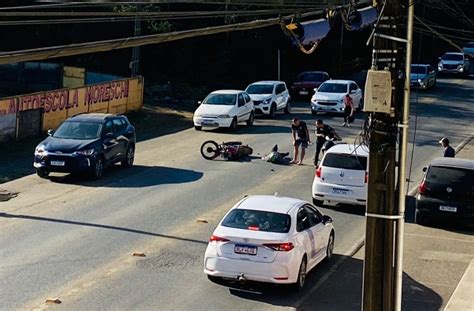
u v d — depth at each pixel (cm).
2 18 4100
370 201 1044
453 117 4038
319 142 2723
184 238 1820
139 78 4041
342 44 5847
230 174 2608
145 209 2098
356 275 1622
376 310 1047
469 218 2031
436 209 2052
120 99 3866
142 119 3812
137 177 2547
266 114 3903
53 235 1820
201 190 2352
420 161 2900
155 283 1493
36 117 3209
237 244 1448
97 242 1767
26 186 2386
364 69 6362
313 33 1311
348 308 1405
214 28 1122
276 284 1471
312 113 4075
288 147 3106
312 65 5844
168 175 2583
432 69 5272
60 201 2186
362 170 2159
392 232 1041
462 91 5212
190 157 2914
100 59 5050
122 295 1415
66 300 1378
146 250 1716
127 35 4884
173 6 4231
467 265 1727
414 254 1809
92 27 4816
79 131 2573
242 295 1451
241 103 3566
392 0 1026
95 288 1451
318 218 1659
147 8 4066
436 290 1546
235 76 5294
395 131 1034
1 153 2881
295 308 1394
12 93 4269
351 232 1975
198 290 1465
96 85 3647
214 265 1455
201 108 3506
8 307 1334
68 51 856
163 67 5241
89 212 2056
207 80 5194
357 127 3612
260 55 5422
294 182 2505
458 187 2044
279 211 1515
